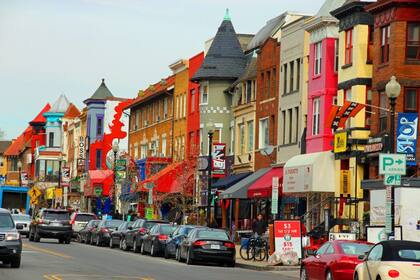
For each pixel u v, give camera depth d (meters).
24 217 118.88
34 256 71.06
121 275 54.12
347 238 67.50
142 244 87.38
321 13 100.56
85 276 51.53
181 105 143.50
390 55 82.69
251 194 103.31
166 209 137.00
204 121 129.25
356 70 88.69
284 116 107.69
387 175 55.34
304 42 102.38
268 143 111.62
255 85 117.88
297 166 95.19
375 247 42.88
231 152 126.31
